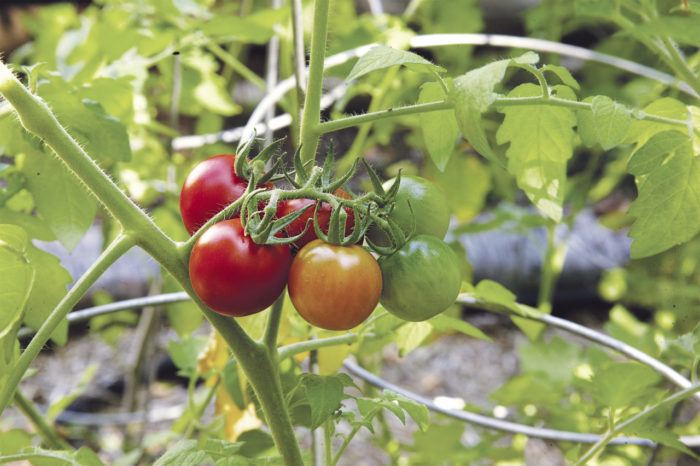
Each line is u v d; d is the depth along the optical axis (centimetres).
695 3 58
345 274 48
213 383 78
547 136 58
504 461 91
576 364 93
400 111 52
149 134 100
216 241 48
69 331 172
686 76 58
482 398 158
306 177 49
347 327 49
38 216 65
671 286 113
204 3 86
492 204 179
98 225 178
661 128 57
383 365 171
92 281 51
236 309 48
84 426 143
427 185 52
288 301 64
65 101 62
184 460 54
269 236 48
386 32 91
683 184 54
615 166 137
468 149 128
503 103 53
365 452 133
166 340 168
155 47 79
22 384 156
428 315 50
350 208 50
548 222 109
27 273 51
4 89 50
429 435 86
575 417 85
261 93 193
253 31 75
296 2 63
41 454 55
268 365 52
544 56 114
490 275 182
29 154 62
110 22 88
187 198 50
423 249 50
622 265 185
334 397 52
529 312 66
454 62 116
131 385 116
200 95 99
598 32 143
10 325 51
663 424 72
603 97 52
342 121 52
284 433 53
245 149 49
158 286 112
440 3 114
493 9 177
